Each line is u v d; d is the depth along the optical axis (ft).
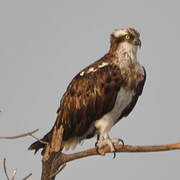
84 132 39.96
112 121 40.09
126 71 39.45
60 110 40.47
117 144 35.19
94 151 33.88
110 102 39.32
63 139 39.06
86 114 39.55
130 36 39.91
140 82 40.37
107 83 39.17
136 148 32.89
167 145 31.42
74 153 33.45
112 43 40.81
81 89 39.73
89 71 40.32
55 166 33.14
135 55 40.37
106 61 40.37
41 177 33.63
